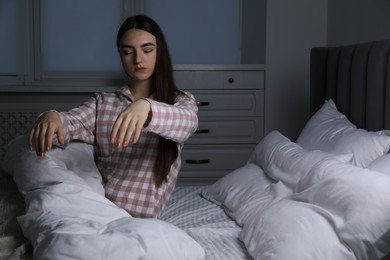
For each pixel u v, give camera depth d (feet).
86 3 10.13
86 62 10.30
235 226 4.65
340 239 3.36
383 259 3.37
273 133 5.78
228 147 9.63
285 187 4.60
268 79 9.57
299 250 3.32
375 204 3.34
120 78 10.37
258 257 3.51
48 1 10.02
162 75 4.07
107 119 4.11
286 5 9.48
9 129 9.50
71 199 3.41
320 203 3.68
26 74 10.10
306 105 9.74
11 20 9.94
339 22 8.72
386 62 5.35
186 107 3.83
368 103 5.67
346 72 6.28
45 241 2.98
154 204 4.13
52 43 10.15
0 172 5.17
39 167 3.84
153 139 4.10
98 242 2.92
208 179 9.64
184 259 3.24
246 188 5.11
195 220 4.94
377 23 7.00
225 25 10.64
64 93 9.55
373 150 4.75
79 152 4.28
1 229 3.65
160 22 10.46
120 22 10.26
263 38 9.62
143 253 2.99
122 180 4.14
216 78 9.37
